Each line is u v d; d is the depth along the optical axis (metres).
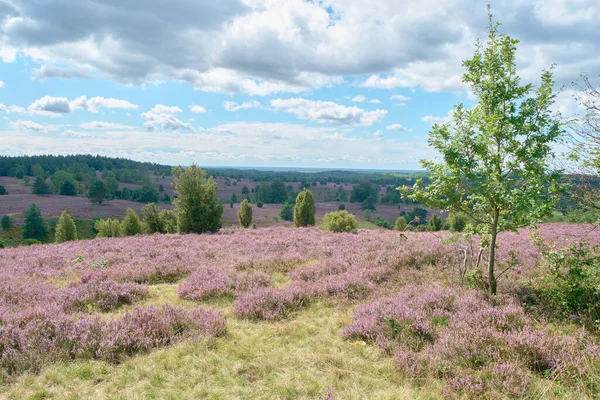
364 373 4.43
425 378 4.14
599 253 6.58
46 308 6.22
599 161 5.27
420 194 6.96
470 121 6.36
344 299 7.44
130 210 29.48
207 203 24.73
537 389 3.82
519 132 6.21
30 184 131.25
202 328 5.77
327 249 13.22
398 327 5.40
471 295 6.52
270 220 88.62
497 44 6.46
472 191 6.38
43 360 4.55
